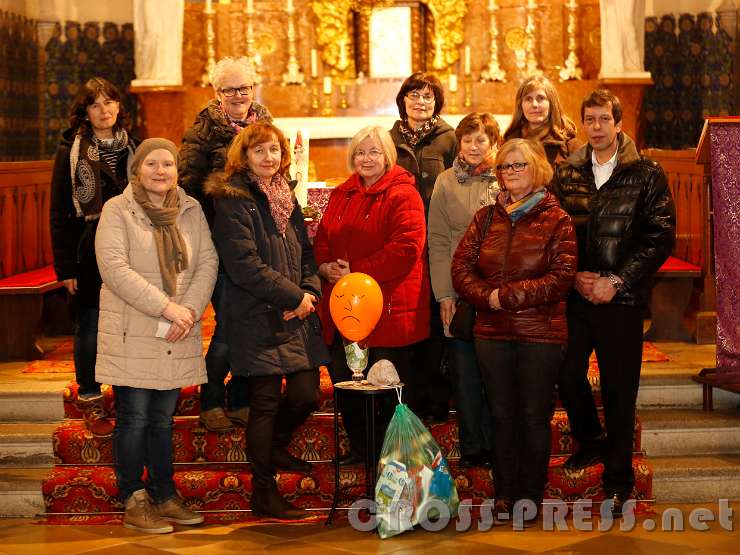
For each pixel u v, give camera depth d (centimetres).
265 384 457
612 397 459
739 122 526
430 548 434
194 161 481
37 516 491
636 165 457
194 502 488
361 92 994
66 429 516
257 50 1005
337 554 428
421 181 507
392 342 471
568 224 448
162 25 952
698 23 983
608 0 949
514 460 461
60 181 499
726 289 527
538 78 499
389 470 448
